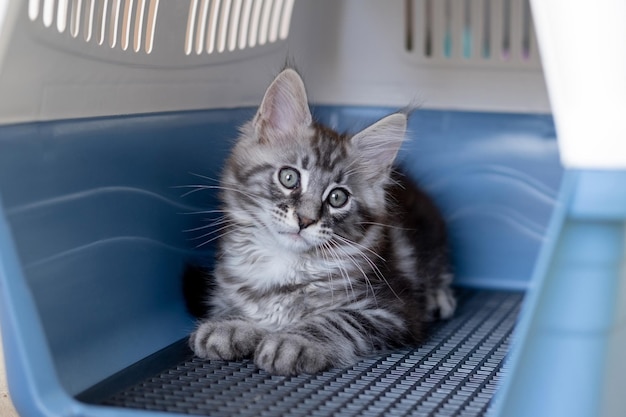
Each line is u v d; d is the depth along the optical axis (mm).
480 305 925
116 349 745
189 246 845
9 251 655
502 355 783
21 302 655
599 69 581
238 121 895
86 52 732
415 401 688
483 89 969
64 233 714
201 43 847
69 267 716
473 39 965
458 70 970
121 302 764
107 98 757
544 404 617
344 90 984
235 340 749
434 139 976
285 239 776
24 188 685
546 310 605
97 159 744
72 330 714
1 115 674
